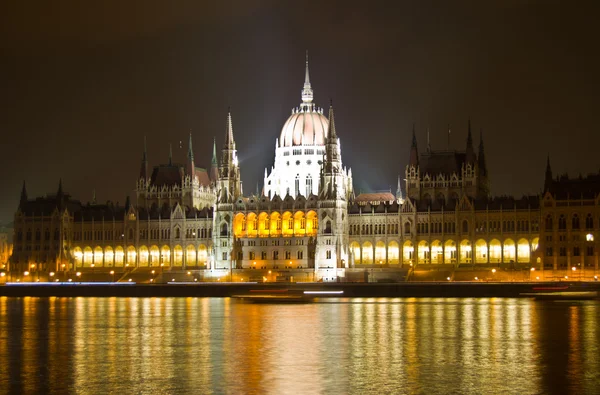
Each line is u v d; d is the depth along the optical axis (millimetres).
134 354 123562
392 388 98188
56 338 142750
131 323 166250
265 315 182125
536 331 147500
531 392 95812
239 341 136750
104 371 109375
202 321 169125
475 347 128375
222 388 98562
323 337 141125
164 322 167500
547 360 115938
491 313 182375
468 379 102938
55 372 108875
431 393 95625
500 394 94938
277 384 100500
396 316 176875
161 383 101562
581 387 98125
